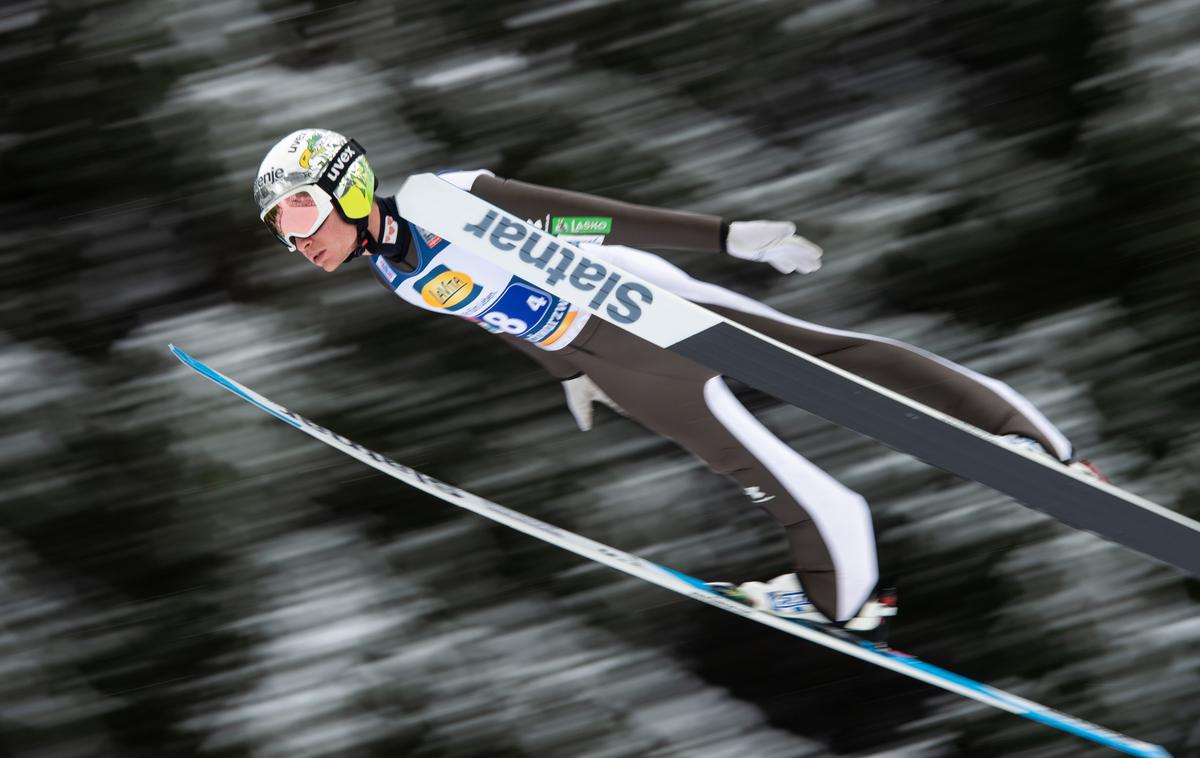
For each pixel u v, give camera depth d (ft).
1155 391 54.75
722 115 58.70
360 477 54.65
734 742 52.31
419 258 28.02
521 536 55.47
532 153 57.26
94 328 57.82
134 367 54.65
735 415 31.14
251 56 58.08
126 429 53.52
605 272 26.68
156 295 58.23
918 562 55.62
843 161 58.03
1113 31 56.34
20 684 52.65
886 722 57.26
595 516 55.42
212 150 57.11
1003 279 57.93
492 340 56.08
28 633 53.52
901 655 32.45
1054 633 54.13
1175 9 55.52
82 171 58.95
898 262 57.52
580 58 58.85
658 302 26.96
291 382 54.60
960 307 57.72
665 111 58.08
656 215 26.66
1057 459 28.71
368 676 51.96
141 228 59.06
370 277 56.03
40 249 58.95
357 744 50.75
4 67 58.34
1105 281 57.67
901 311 58.03
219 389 54.13
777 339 29.63
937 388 29.32
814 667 58.70
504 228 26.11
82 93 58.03
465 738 50.98
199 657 53.06
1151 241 55.83
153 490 53.21
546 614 54.39
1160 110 55.06
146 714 52.49
